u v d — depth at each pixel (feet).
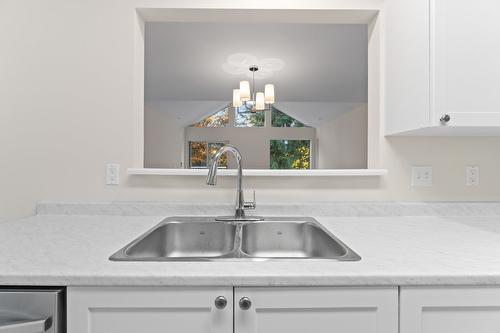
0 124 4.93
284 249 4.42
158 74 15.47
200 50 12.88
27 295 2.32
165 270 2.42
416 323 2.38
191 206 4.85
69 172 4.95
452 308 2.40
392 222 4.43
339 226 4.14
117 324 2.38
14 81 4.93
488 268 2.47
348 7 5.00
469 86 3.67
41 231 3.82
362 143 20.56
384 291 2.38
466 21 3.67
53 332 2.31
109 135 4.95
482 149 5.00
